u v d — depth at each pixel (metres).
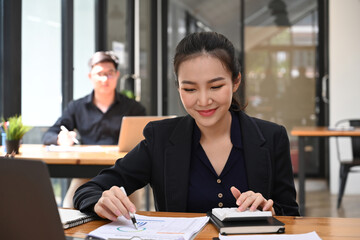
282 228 1.05
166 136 1.42
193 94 1.18
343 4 5.65
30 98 3.47
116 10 5.00
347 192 5.52
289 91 6.62
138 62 5.77
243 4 6.67
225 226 1.04
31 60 3.48
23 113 3.40
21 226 0.88
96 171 2.32
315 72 6.58
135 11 5.64
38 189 0.84
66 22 3.92
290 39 6.61
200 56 1.16
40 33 3.58
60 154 2.44
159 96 6.64
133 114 3.29
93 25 4.51
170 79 6.66
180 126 1.40
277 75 6.64
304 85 6.60
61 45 3.87
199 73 1.16
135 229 1.07
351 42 5.67
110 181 1.38
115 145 3.19
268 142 1.39
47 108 3.70
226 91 1.18
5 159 0.88
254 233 1.04
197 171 1.37
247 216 1.08
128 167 1.41
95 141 3.21
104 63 3.16
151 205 4.53
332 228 1.09
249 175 1.34
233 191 1.19
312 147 6.59
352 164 4.50
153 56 6.39
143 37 5.96
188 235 1.00
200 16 6.68
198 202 1.35
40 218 0.85
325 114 6.50
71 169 2.33
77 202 1.27
